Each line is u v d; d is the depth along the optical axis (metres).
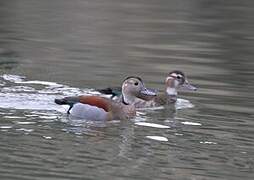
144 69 24.97
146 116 18.72
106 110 17.80
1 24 33.41
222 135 16.58
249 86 22.70
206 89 22.17
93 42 29.97
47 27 33.28
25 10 38.53
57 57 26.28
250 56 28.11
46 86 21.20
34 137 15.45
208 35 32.81
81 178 13.00
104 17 37.44
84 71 23.98
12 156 14.01
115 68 24.75
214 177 13.48
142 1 44.75
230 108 19.64
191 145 15.55
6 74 22.73
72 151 14.57
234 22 37.22
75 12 38.84
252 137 16.47
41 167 13.45
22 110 17.92
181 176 13.42
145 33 32.84
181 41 30.94
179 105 20.27
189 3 44.28
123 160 14.16
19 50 27.34
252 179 13.45
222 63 26.42
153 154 14.73
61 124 16.84
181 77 21.44
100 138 15.80
